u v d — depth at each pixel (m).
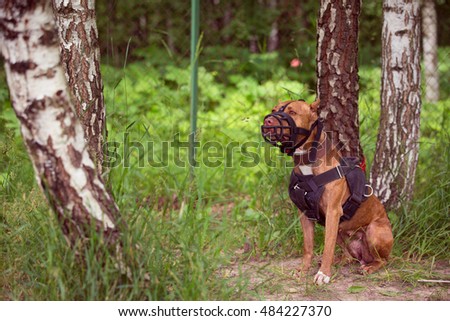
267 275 5.98
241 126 10.05
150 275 4.80
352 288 5.65
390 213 6.82
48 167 4.38
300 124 5.57
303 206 5.84
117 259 4.57
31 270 5.09
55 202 4.45
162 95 10.28
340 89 6.79
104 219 4.54
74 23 6.09
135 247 4.69
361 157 6.94
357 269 6.29
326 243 5.75
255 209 7.48
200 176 7.21
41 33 4.25
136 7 12.37
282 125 5.42
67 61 6.12
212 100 11.55
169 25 13.02
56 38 4.35
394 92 6.91
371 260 6.33
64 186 4.41
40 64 4.27
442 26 12.24
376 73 11.08
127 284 4.64
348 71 6.79
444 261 6.41
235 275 5.86
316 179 5.70
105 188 4.71
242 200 7.87
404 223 6.76
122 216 4.74
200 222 5.53
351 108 6.86
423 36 11.29
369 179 7.30
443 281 5.74
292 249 6.65
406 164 6.94
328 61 6.79
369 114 8.07
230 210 7.95
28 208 5.62
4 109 9.62
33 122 4.32
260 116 10.45
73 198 4.43
